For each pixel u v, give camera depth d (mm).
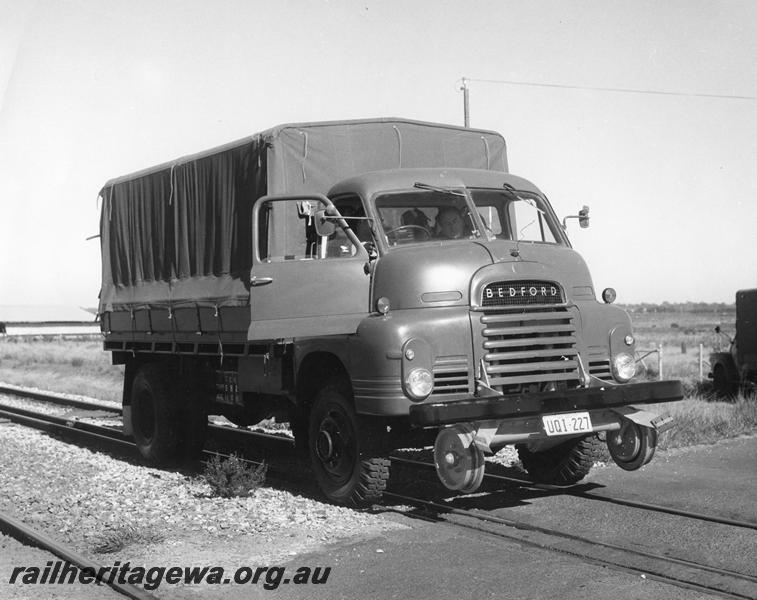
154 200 11930
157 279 11852
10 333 83312
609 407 8094
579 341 8391
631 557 6676
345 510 8469
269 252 9258
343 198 9133
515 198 9445
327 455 8781
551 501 8742
